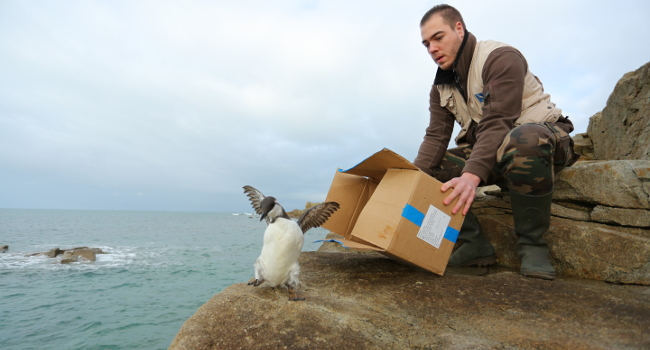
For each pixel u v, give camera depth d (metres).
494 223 4.43
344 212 4.22
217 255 22.34
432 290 3.03
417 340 2.26
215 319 2.35
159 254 22.12
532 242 3.47
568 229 3.86
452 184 3.21
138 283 13.88
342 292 3.05
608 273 3.51
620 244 3.52
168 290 12.85
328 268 3.79
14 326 9.09
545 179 3.17
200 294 12.36
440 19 3.65
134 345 7.94
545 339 2.16
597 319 2.38
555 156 3.66
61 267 16.70
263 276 2.78
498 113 3.35
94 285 13.43
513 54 3.41
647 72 5.41
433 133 4.50
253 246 28.41
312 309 2.51
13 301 11.21
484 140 3.32
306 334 2.23
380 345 2.18
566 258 3.81
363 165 3.81
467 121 4.17
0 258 18.52
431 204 3.15
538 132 3.11
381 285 3.21
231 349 2.11
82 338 8.35
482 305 2.71
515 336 2.23
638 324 2.26
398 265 3.86
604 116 6.53
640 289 3.09
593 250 3.66
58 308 10.61
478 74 3.64
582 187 4.15
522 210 3.40
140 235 39.22
